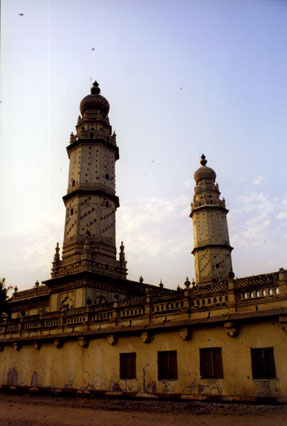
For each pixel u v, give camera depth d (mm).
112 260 40594
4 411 17297
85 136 45219
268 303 18281
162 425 13094
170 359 20953
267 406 16344
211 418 14227
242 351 18375
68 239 41031
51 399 22484
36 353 27812
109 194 42875
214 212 65500
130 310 23812
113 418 14805
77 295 36969
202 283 60688
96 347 24328
